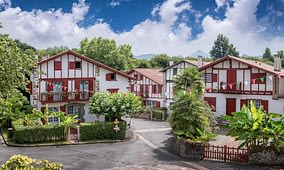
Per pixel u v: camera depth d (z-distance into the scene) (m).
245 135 18.47
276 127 17.98
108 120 29.31
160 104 43.91
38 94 31.00
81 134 25.31
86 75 33.22
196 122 21.12
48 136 24.77
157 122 36.78
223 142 24.05
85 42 74.88
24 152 21.45
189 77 29.09
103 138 25.94
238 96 32.47
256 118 18.47
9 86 11.27
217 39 92.06
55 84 31.78
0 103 13.97
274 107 29.94
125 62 70.44
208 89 34.56
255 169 17.39
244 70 31.89
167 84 42.06
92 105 27.75
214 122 26.56
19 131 23.78
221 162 19.06
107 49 68.31
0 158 19.50
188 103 21.38
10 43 11.41
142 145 24.06
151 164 18.48
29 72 12.45
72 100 32.22
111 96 27.80
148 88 45.84
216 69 33.97
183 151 20.47
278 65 31.83
